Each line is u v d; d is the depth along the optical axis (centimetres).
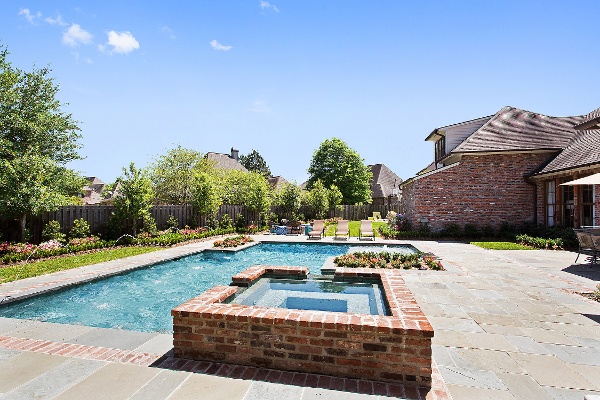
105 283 742
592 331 399
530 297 541
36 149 1775
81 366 306
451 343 364
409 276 687
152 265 893
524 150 1411
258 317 304
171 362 314
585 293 562
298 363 297
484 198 1462
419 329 271
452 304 505
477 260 884
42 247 986
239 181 2661
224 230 1781
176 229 1612
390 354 279
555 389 272
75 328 413
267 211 2297
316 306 471
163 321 555
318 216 2730
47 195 1062
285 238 1529
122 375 289
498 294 558
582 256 941
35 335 389
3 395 257
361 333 284
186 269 959
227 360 313
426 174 1481
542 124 1612
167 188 2156
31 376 288
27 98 1978
